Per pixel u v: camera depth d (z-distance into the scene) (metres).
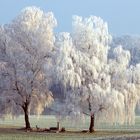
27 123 81.38
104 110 76.00
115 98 74.88
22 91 81.19
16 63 81.06
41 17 84.38
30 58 81.38
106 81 76.75
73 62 76.56
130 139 50.28
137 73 78.12
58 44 77.81
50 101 83.56
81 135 70.25
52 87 80.19
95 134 72.62
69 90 76.12
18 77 80.50
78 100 76.12
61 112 76.50
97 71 77.56
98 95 75.31
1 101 80.81
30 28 83.12
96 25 81.12
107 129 87.12
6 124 100.50
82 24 80.62
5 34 82.19
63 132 76.50
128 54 80.00
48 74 76.44
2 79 80.81
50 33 83.25
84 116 77.06
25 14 84.00
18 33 82.75
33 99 83.94
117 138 51.56
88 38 79.62
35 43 81.88
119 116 75.88
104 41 80.81
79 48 79.44
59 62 75.69
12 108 82.19
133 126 98.12
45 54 81.81
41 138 63.62
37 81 81.81
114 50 80.25
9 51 81.25
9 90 80.94
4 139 61.41
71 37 80.31
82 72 76.69
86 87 76.00
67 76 74.75
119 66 78.88
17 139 61.66
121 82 77.81
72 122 76.62
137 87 78.00
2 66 80.56
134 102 77.25
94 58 77.75
